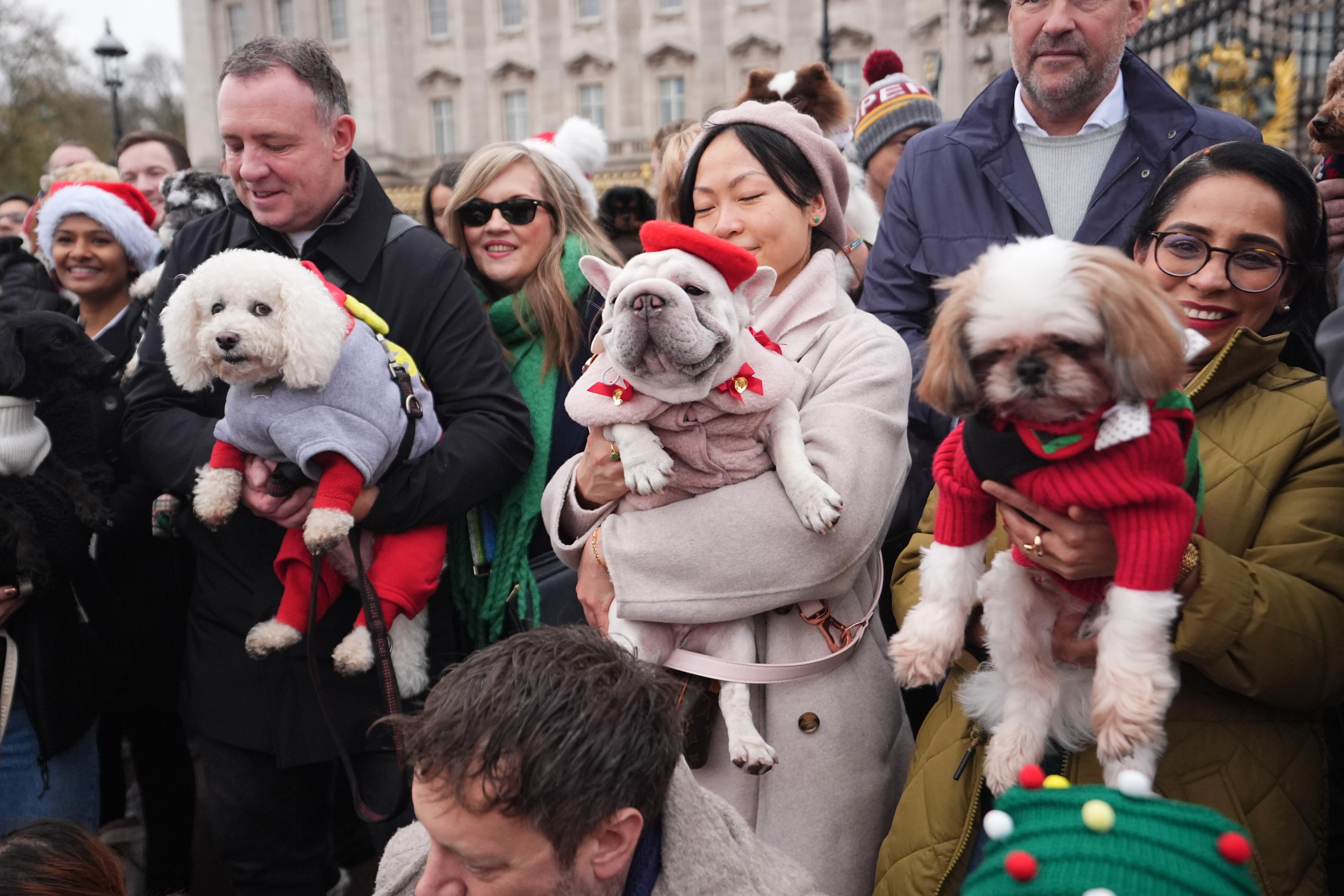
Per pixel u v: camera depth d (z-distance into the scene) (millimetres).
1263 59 7152
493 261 3104
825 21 14031
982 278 1401
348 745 2516
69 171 4816
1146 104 2854
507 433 2537
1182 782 1612
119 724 3502
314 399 2285
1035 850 1157
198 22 39375
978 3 11922
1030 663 1670
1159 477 1400
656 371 1776
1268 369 1770
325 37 39094
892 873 1841
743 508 1885
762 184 2127
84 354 2678
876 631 2230
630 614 1915
